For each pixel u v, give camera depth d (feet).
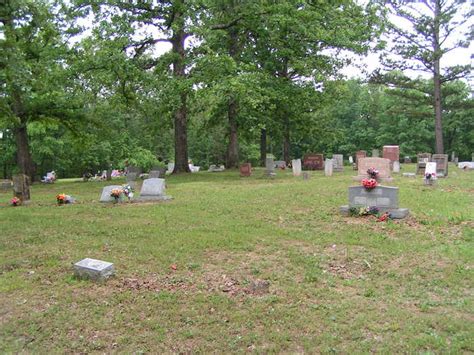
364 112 212.02
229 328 17.39
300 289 21.17
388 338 16.17
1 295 21.04
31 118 86.74
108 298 20.40
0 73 45.16
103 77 70.44
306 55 83.25
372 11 85.61
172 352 15.79
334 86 102.32
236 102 98.63
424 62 110.22
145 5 75.61
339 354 15.20
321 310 18.81
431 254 26.00
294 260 25.41
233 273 23.54
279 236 30.78
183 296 20.53
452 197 43.57
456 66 109.29
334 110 205.16
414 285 21.49
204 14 75.51
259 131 130.11
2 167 155.02
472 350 15.10
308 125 123.85
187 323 17.89
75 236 31.73
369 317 17.93
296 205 42.06
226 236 30.76
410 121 188.85
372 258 25.62
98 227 34.30
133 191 56.24
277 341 16.28
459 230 30.86
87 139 94.63
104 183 80.64
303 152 204.13
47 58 71.10
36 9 53.57
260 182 65.36
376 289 21.16
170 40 79.15
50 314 18.83
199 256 26.50
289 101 87.81
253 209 40.70
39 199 53.57
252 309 18.97
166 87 70.03
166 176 83.76
